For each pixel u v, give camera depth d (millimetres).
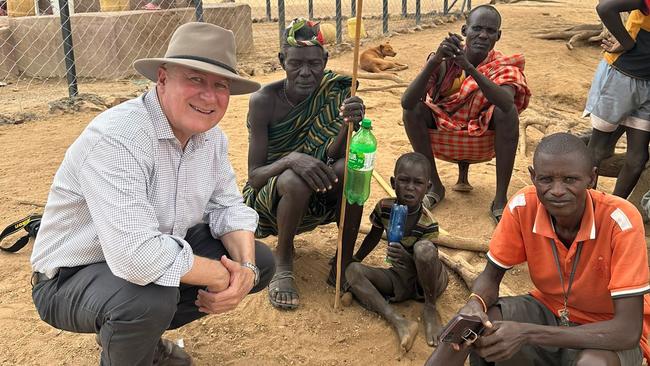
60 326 2664
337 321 3451
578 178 2371
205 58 2438
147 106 2518
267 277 3004
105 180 2357
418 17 16266
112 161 2373
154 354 2762
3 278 3859
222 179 2904
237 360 3139
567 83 9617
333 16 18812
